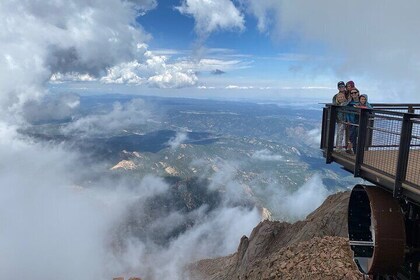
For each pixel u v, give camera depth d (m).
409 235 7.64
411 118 6.49
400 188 6.71
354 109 8.45
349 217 8.80
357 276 9.87
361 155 8.09
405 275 7.68
